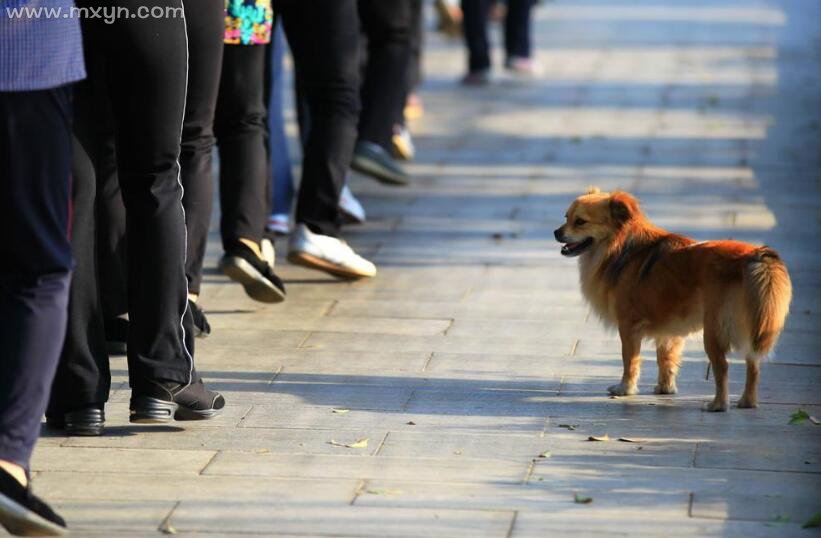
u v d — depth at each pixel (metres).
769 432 9.05
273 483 8.16
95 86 8.66
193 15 9.66
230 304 12.84
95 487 8.12
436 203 17.30
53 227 7.14
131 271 8.80
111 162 10.42
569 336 11.59
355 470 8.39
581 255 10.46
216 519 7.61
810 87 25.69
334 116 13.03
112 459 8.62
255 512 7.70
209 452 8.75
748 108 23.66
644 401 9.85
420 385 10.26
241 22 11.45
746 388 9.62
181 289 8.88
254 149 12.01
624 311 9.93
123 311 11.05
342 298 13.00
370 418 9.46
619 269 10.02
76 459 8.61
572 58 30.19
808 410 9.54
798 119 22.56
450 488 8.05
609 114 23.41
